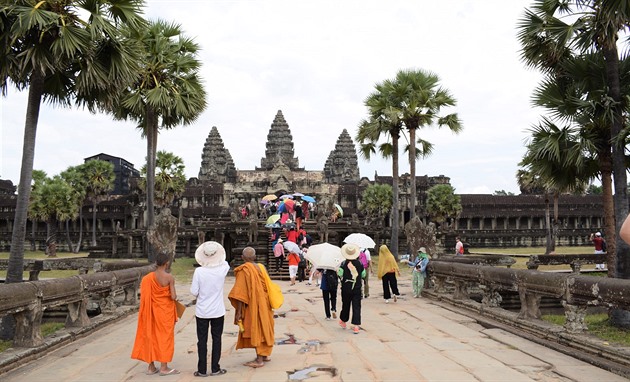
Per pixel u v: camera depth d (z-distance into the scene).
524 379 6.87
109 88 12.84
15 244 11.90
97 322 11.17
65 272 26.48
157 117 21.78
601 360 7.54
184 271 29.98
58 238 68.38
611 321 12.28
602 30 11.97
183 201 92.56
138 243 47.09
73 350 9.03
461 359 8.05
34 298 8.48
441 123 30.78
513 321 10.67
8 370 7.51
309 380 6.96
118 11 12.95
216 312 7.33
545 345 8.93
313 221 42.94
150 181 20.98
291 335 10.41
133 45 13.37
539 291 9.85
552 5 12.99
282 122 123.31
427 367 7.55
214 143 120.88
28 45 11.31
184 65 21.36
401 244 46.06
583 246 71.75
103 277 11.86
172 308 7.50
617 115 12.28
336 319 12.48
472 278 13.35
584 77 13.26
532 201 84.25
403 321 12.07
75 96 13.53
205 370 7.25
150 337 7.29
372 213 78.69
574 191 15.03
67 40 11.05
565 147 13.18
